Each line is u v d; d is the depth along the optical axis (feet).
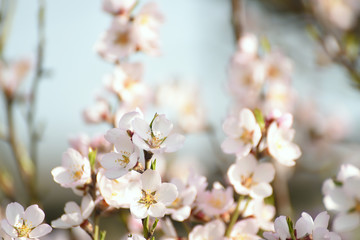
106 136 2.03
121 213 2.40
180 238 2.26
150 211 2.01
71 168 2.15
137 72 2.85
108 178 1.99
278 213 3.16
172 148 2.03
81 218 2.12
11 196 2.99
